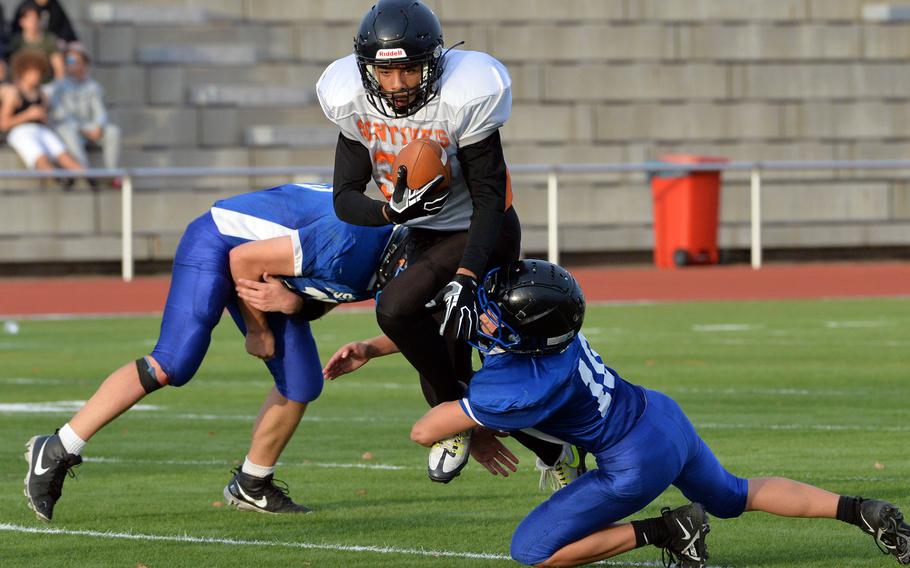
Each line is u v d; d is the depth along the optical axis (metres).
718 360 35.88
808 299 54.53
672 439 15.03
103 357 37.72
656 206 65.81
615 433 14.89
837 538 17.05
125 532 17.61
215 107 70.94
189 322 17.67
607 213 69.12
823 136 75.31
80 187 65.38
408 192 16.23
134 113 70.00
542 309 14.59
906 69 77.06
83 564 15.88
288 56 74.69
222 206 18.08
